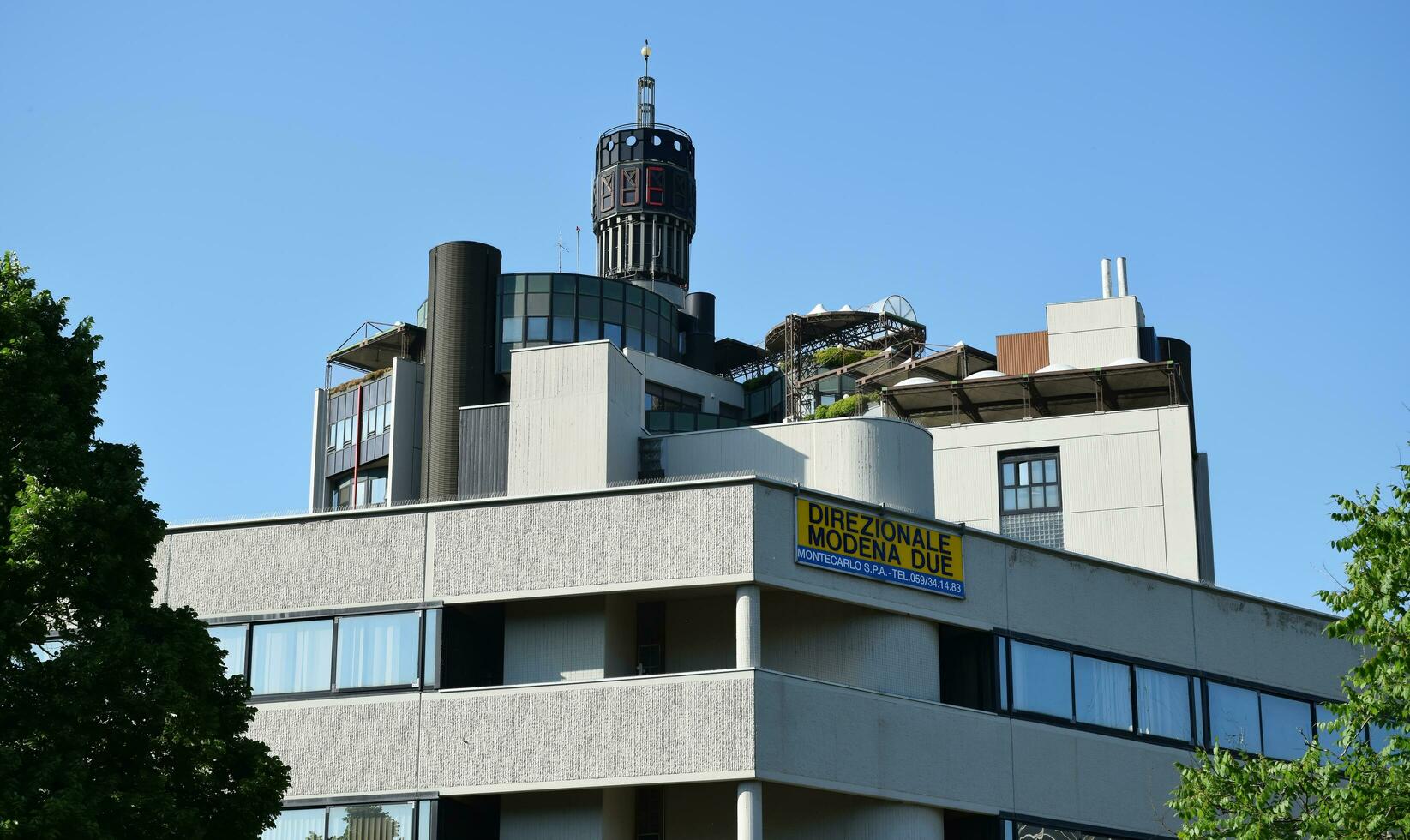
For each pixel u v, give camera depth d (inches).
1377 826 1155.9
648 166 3535.9
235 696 1293.1
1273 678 1925.4
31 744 1135.6
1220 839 1256.2
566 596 1636.3
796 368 3122.5
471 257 2679.6
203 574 1727.4
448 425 2571.4
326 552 1705.2
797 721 1577.3
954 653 1742.1
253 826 1237.7
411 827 1589.6
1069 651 1781.5
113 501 1244.5
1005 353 2758.4
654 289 3454.7
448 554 1672.0
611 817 1596.9
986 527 2434.8
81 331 1312.7
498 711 1605.6
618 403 2000.5
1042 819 1699.1
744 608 1596.9
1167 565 2346.2
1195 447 2768.2
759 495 1628.9
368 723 1631.4
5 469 1224.8
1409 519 1203.9
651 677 1584.6
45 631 1194.0
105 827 1125.7
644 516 1641.2
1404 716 1198.9
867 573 1668.3
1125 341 2623.0
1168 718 1828.2
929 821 1641.2
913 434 1978.3
